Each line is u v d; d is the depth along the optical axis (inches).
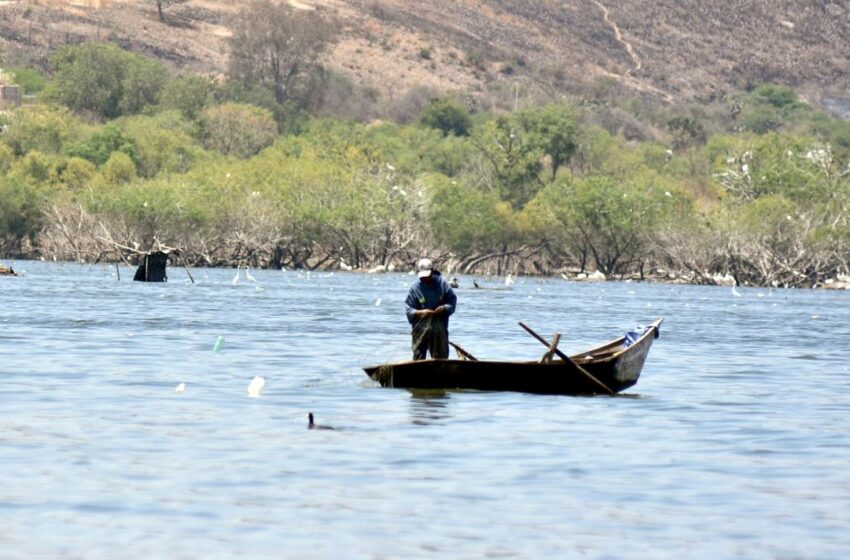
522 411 3607.3
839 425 3437.5
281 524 2271.2
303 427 3230.8
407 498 2469.2
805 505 2469.2
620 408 3725.4
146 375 4291.3
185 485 2534.5
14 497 2405.3
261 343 5748.0
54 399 3622.0
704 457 2925.7
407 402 3740.2
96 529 2217.0
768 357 5728.3
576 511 2397.9
